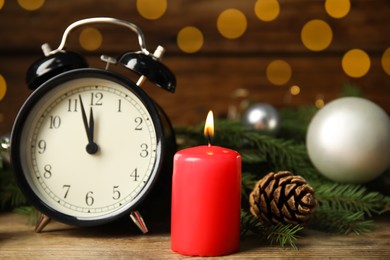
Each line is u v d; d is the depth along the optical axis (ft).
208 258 1.44
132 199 1.55
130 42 2.66
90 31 2.65
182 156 1.45
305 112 2.32
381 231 1.65
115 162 1.56
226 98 2.71
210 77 2.70
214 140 1.93
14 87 2.68
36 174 1.57
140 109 1.56
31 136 1.58
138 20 2.66
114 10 2.65
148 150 1.56
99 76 1.55
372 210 1.70
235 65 2.70
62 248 1.51
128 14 2.65
